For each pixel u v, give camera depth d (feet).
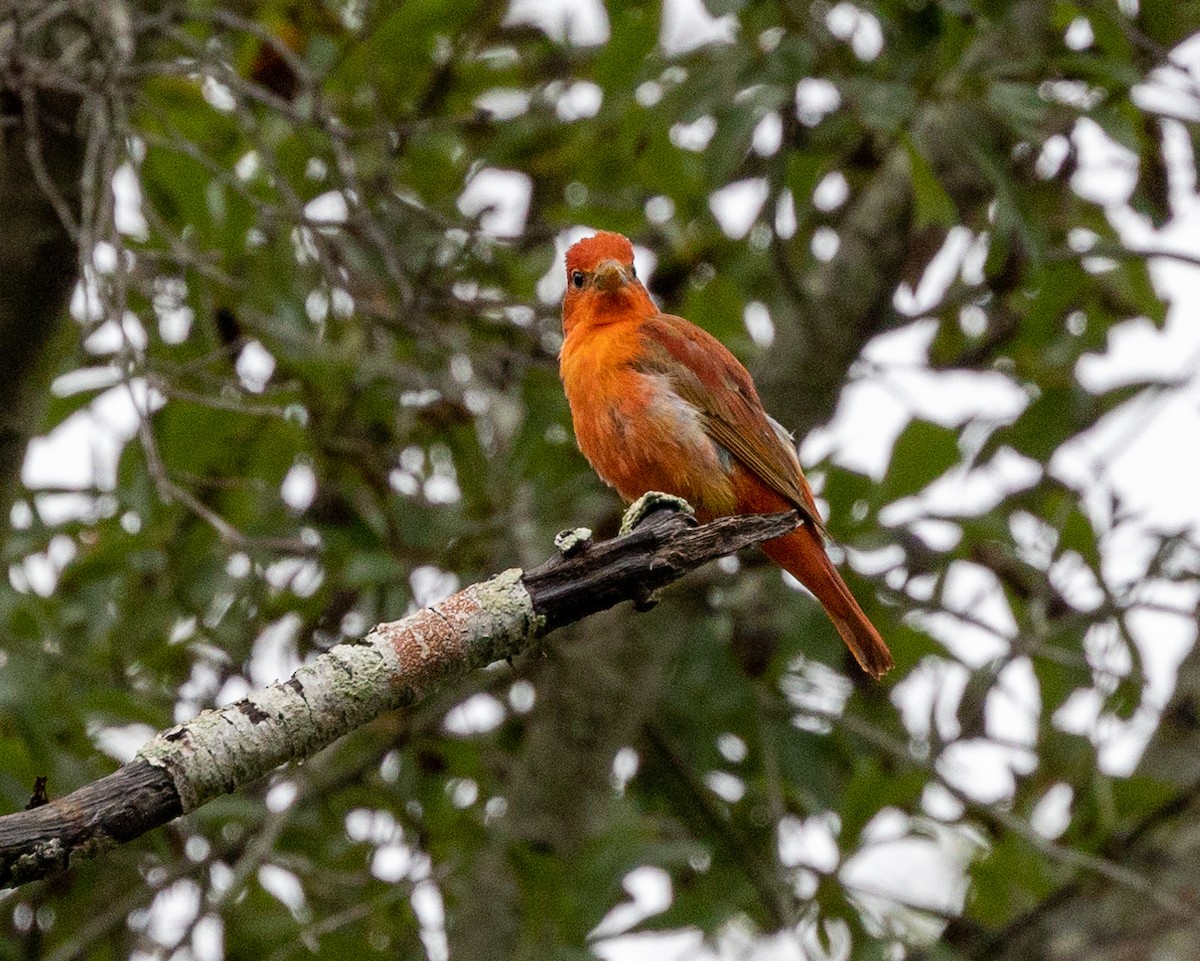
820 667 42.32
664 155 39.09
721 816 39.37
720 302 40.24
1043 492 41.01
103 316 32.40
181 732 19.11
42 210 33.55
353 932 35.86
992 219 34.09
